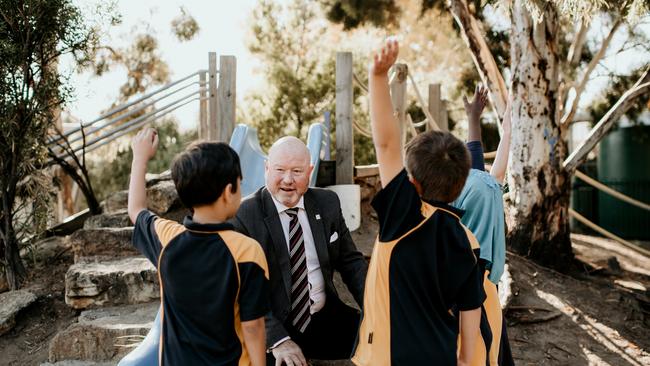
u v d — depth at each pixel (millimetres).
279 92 11297
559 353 3920
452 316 2066
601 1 3916
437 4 8859
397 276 1972
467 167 2033
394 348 1947
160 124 13023
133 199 2139
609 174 12375
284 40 12367
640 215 12008
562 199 5422
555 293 4723
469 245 2006
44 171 4922
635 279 5473
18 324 3783
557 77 5316
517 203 5438
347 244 2877
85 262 4176
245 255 1901
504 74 9008
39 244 4898
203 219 1959
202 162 1896
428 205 2012
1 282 4266
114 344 3350
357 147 11031
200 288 1876
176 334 1921
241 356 1944
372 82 1934
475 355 2205
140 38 10609
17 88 4043
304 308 2691
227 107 5676
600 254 5961
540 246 5371
